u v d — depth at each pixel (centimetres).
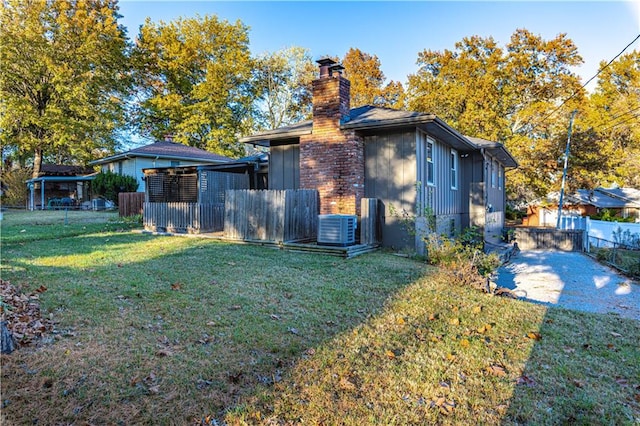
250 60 3247
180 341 363
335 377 314
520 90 2744
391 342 390
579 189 2819
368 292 562
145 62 3105
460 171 1413
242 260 750
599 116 2631
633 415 279
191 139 3198
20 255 754
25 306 424
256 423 253
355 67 3519
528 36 2733
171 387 285
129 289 516
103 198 2253
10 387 269
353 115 1094
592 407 287
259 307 471
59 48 2397
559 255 1457
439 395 296
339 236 873
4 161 2814
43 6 2339
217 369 315
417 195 948
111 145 2753
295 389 295
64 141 2403
